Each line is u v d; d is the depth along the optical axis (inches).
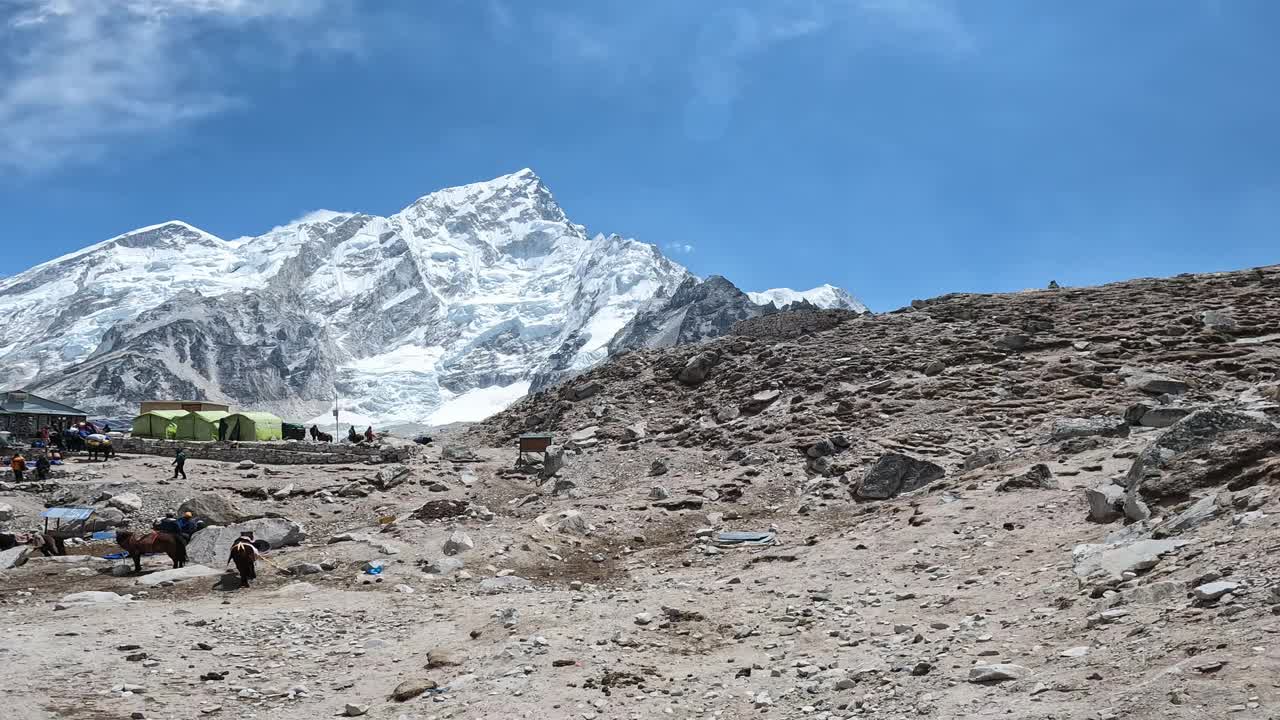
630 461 1617.9
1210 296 2069.4
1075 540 712.4
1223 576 465.4
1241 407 1048.8
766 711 453.7
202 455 2028.8
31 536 1216.8
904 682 451.8
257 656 635.5
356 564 975.0
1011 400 1509.6
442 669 578.6
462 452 1959.9
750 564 892.6
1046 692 389.7
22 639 657.0
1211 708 321.1
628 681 512.4
